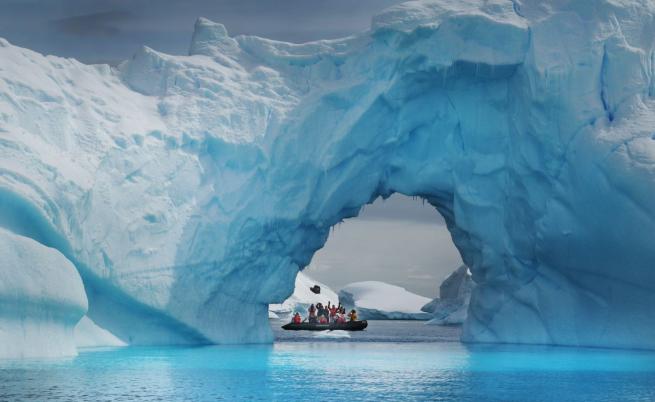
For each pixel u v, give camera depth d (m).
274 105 44.84
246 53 48.22
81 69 42.78
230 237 42.22
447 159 47.47
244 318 45.06
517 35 43.75
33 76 38.75
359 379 27.48
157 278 39.44
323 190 45.28
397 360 35.03
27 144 34.91
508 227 46.06
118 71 46.53
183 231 40.84
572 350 40.88
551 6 44.38
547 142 42.25
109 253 37.59
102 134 39.22
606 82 41.78
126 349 37.75
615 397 23.70
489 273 48.16
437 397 23.52
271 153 43.56
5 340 30.78
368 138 45.72
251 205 42.88
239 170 43.28
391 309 136.25
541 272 45.69
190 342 42.03
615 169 38.75
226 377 27.36
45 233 34.31
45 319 32.22
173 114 43.09
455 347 44.16
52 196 34.56
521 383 26.78
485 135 46.28
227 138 43.00
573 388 25.61
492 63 43.97
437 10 45.50
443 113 47.06
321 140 44.75
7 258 31.02
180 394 23.41
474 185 46.88
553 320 45.47
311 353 38.66
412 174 48.03
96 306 38.47
